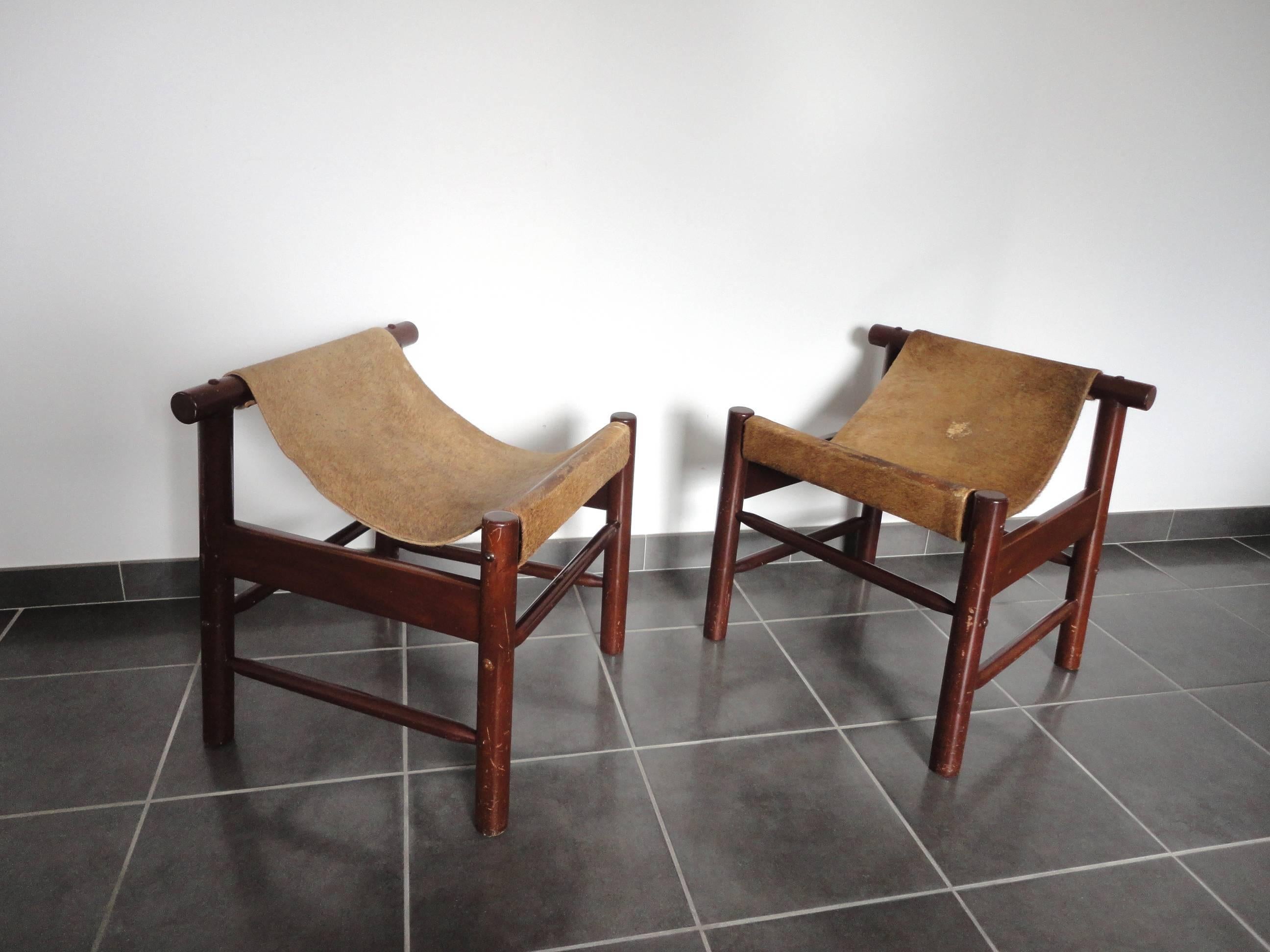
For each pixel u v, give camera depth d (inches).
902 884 52.7
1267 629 84.7
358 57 69.7
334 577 54.8
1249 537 105.7
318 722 64.2
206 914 48.3
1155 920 51.1
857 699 70.6
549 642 76.2
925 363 78.4
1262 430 102.4
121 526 77.2
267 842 53.3
